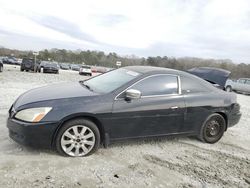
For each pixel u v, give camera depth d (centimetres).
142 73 442
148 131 425
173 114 439
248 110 1020
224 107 495
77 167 345
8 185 284
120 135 403
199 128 480
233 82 2369
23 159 349
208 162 411
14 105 387
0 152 362
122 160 383
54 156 368
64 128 363
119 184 315
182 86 462
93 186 304
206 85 496
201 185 336
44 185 292
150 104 417
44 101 366
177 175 356
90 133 380
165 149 445
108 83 445
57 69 2698
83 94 395
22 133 346
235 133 595
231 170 390
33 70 2520
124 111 395
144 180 332
